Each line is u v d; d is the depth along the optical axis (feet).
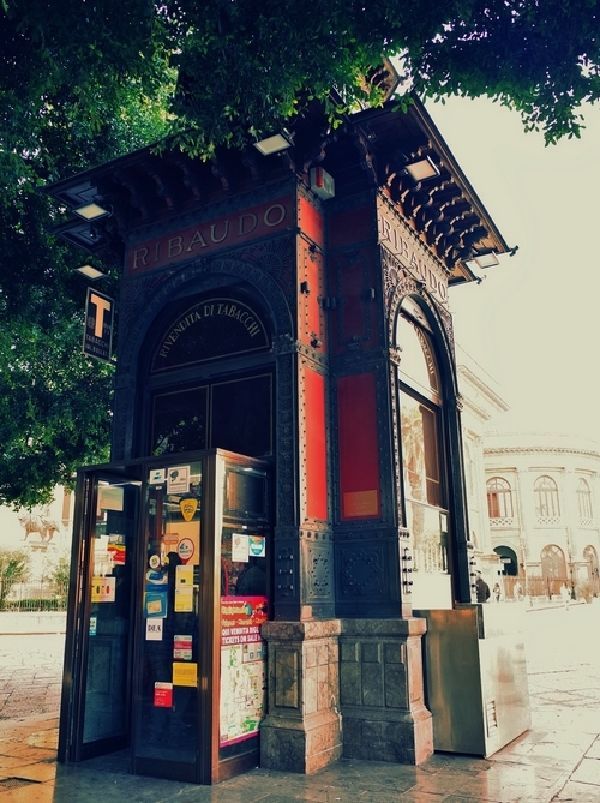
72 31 17.43
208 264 24.67
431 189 26.66
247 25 17.56
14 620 88.02
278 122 20.89
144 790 17.81
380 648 21.01
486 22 17.20
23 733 25.02
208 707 18.57
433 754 21.06
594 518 192.03
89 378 38.34
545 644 64.80
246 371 24.25
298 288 22.84
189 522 20.15
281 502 21.38
